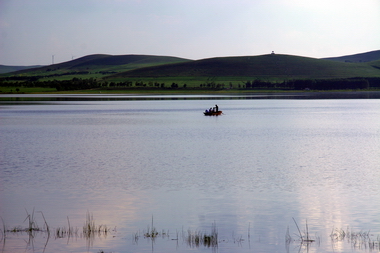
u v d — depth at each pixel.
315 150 70.19
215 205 36.28
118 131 104.50
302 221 31.92
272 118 145.12
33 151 69.81
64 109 197.25
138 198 38.56
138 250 26.45
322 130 105.50
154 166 55.19
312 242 27.75
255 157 62.75
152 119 142.12
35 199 38.12
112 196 39.25
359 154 65.44
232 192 40.78
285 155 64.62
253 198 38.47
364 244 27.30
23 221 31.98
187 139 87.06
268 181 45.62
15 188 42.28
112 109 198.00
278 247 26.95
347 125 118.88
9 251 26.09
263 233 29.50
